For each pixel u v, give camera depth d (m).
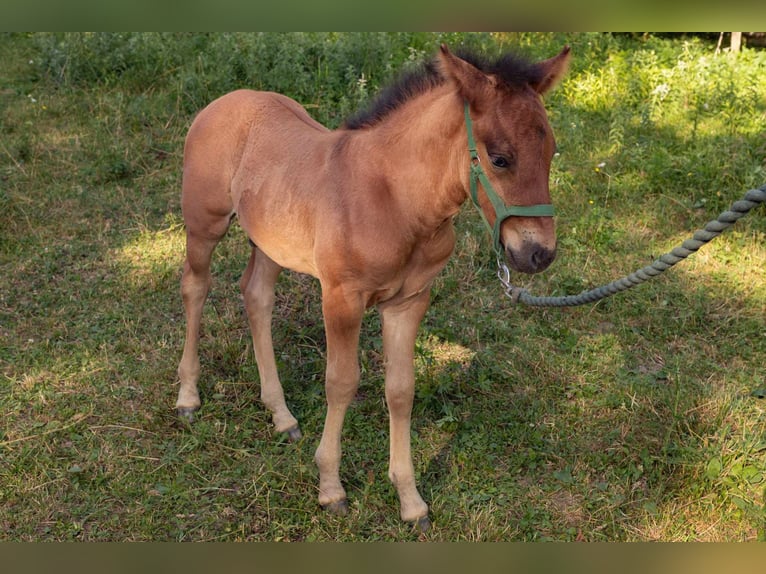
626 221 5.89
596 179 6.36
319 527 3.47
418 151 3.00
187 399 4.18
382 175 3.09
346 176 3.18
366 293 3.19
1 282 5.23
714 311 4.96
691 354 4.62
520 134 2.65
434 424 4.09
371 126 3.24
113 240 5.75
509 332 4.78
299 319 5.02
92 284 5.26
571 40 9.05
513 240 2.73
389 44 8.08
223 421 4.15
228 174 3.92
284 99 4.09
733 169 6.13
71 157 6.66
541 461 3.84
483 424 4.07
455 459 3.86
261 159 3.69
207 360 4.60
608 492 3.65
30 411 4.13
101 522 3.49
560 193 6.16
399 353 3.38
